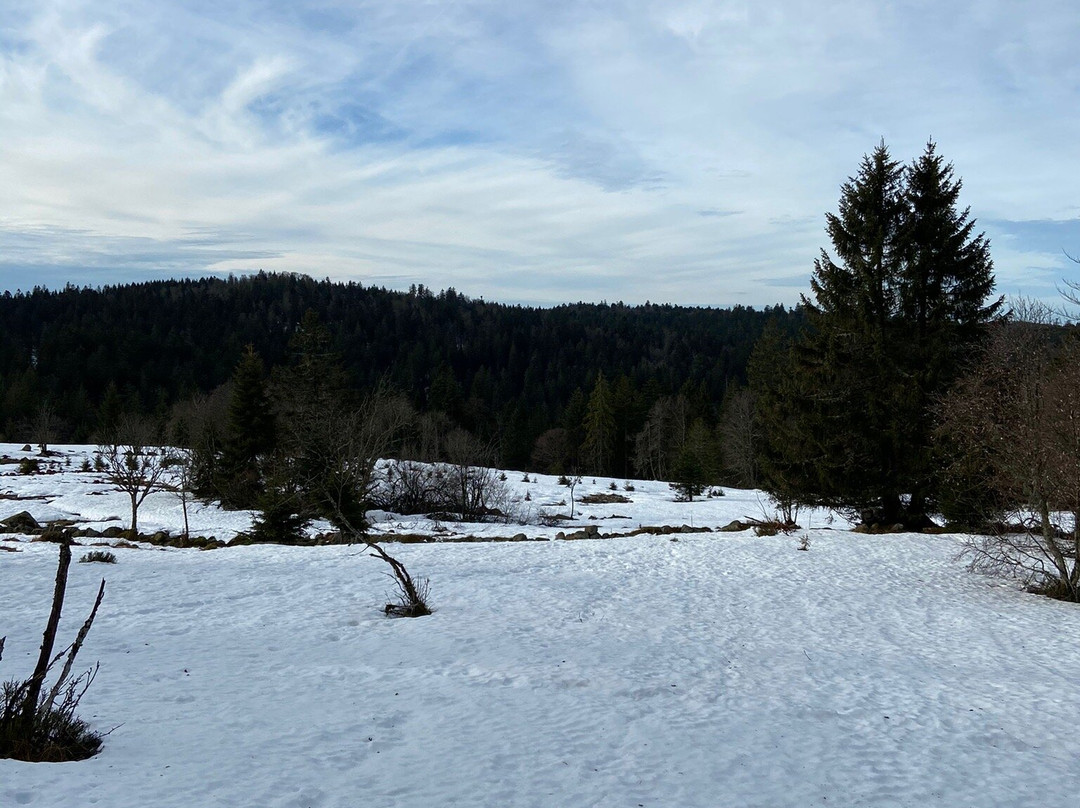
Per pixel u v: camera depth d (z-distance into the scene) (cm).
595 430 7538
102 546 2072
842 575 1680
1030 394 1522
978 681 915
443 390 8562
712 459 5947
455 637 1070
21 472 4762
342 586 1492
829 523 3012
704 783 564
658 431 7244
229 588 1443
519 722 688
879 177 2306
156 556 1841
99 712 646
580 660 948
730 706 779
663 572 1725
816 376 2345
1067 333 1591
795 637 1145
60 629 1048
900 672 951
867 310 2308
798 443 2356
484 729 660
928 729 730
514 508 4028
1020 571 1647
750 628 1201
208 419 4353
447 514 3850
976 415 1639
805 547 1997
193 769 509
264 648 989
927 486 2195
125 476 3219
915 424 2172
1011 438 1575
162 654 926
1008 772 627
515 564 1812
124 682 767
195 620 1162
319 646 1013
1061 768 641
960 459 1820
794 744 669
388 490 3944
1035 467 1487
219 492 3803
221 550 2014
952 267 2241
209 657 920
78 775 471
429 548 2095
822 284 2398
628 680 857
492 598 1398
